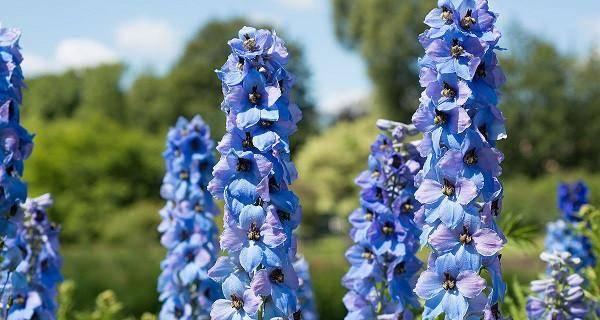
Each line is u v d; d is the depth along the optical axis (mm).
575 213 6371
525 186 31547
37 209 5027
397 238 4434
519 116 44562
